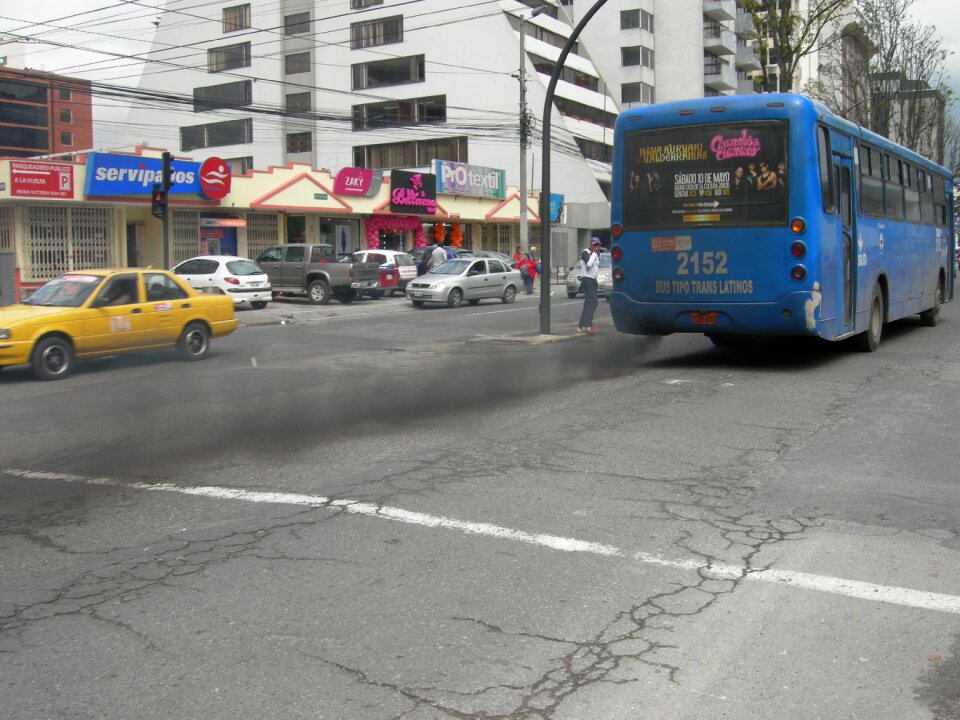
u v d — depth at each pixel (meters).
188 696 3.72
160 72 64.25
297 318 24.72
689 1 66.06
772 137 11.37
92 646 4.19
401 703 3.65
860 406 9.82
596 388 11.22
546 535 5.68
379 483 6.93
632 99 65.69
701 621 4.41
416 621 4.42
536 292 36.75
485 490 6.71
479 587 4.84
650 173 12.22
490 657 4.04
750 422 9.08
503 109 55.59
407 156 58.53
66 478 7.31
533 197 50.19
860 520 5.97
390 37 58.25
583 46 64.62
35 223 27.27
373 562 5.23
